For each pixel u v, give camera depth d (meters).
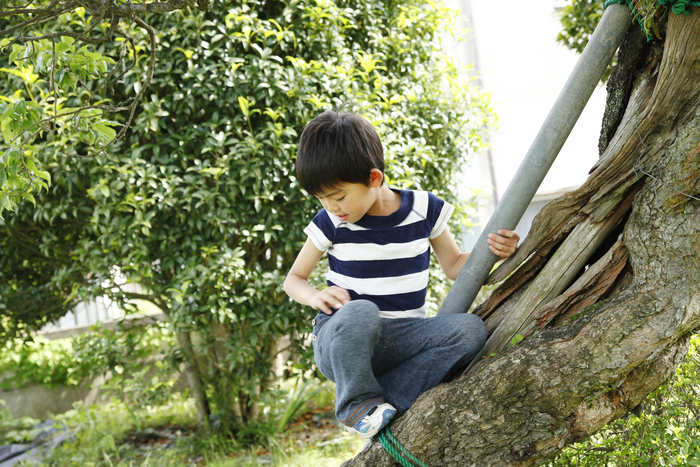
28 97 2.81
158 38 2.86
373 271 1.38
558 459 1.48
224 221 2.87
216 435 3.37
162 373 3.41
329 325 1.25
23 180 1.44
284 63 3.09
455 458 1.25
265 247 3.27
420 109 3.48
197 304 3.03
